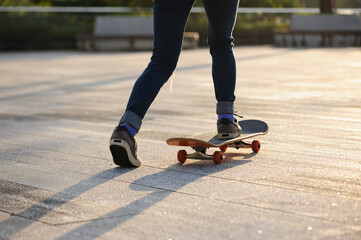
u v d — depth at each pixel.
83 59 15.45
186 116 5.18
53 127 4.86
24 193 2.77
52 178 3.05
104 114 5.58
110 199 2.60
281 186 2.68
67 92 7.79
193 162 3.28
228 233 2.09
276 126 4.41
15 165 3.41
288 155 3.36
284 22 23.02
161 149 3.71
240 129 3.36
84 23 22.00
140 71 10.98
